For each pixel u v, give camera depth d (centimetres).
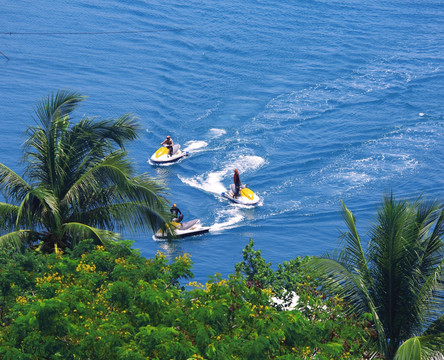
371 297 2552
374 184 7194
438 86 10100
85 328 1916
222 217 6606
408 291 2495
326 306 2284
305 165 7731
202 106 9444
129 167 3284
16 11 13238
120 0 14338
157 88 10031
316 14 14050
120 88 9956
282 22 13412
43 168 3459
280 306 2575
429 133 8456
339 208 6688
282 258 5769
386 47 12062
